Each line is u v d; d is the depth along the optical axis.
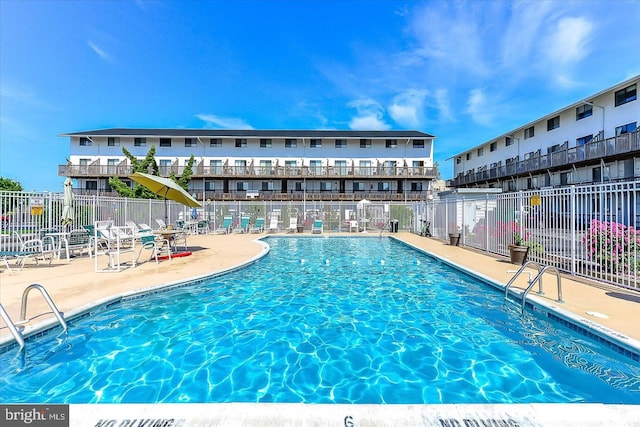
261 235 19.14
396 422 2.07
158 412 2.13
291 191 35.31
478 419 2.10
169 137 33.38
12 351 3.69
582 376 3.32
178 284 6.67
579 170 23.73
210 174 33.31
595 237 6.38
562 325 4.45
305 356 3.87
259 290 6.80
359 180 35.78
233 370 3.55
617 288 5.74
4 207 9.23
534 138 28.55
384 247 14.49
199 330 4.63
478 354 3.85
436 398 3.00
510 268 7.98
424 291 6.71
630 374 3.34
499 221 10.10
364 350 4.02
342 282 7.55
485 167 36.62
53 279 6.77
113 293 5.64
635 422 2.08
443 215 15.30
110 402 2.95
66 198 9.98
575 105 23.00
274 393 3.12
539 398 2.97
